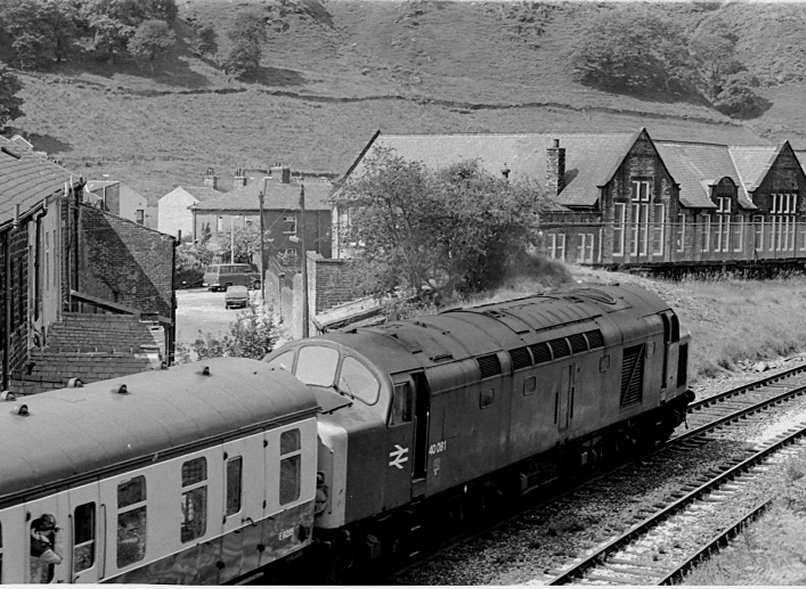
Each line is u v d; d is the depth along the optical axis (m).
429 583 15.02
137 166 128.62
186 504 11.61
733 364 36.19
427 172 38.34
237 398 12.62
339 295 39.50
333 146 148.00
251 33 172.25
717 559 15.97
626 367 22.38
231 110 155.12
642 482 21.12
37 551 9.73
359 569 15.02
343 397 14.94
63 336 25.08
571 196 49.16
